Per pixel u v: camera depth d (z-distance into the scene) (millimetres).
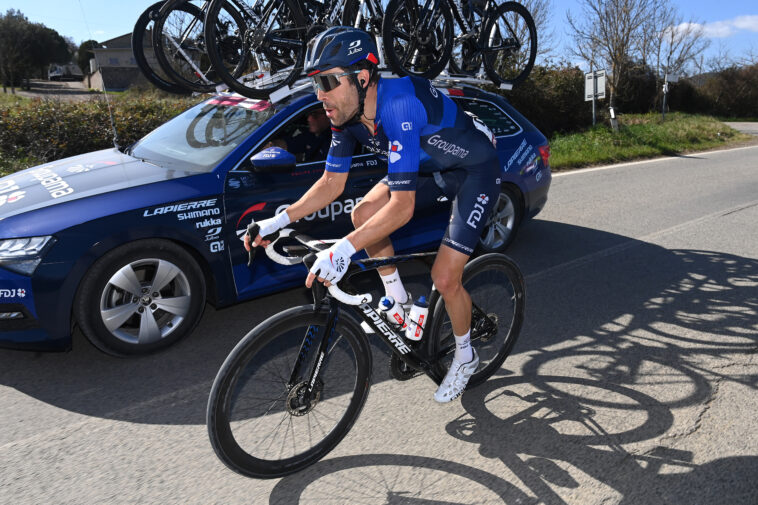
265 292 3766
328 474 2389
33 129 8938
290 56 4109
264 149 3639
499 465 2441
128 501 2211
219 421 2109
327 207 3941
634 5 21203
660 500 2232
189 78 3994
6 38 50406
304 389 2328
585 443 2588
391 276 2699
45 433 2637
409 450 2547
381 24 4039
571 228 6434
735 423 2738
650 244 5824
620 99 27109
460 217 2521
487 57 4969
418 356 2705
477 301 2934
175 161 3754
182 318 3432
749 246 5809
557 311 4105
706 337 3699
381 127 2268
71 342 3123
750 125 28766
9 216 3043
